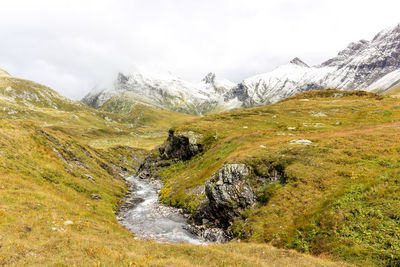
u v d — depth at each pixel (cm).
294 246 1841
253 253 1709
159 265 1270
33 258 1191
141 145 17575
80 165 4438
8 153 2867
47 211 2025
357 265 1392
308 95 10431
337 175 2355
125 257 1397
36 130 4169
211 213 3033
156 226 3003
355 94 9038
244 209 2666
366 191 1931
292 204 2284
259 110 8256
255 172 2955
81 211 2503
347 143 3033
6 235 1377
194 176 4450
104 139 19438
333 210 1902
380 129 3566
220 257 1548
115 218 3095
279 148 3350
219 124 6819
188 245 1877
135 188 5647
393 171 2023
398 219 1558
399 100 6738
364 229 1617
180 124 7306
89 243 1541
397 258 1318
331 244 1645
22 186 2331
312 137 3816
